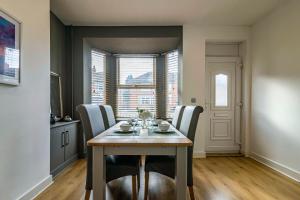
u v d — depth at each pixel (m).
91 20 3.96
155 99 5.00
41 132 2.62
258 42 4.09
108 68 4.96
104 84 4.89
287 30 3.25
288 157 3.23
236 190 2.62
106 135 2.09
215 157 4.32
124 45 4.60
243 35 4.36
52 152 2.99
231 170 3.45
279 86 3.45
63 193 2.51
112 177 2.04
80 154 4.13
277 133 3.50
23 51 2.24
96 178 1.80
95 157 1.80
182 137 1.99
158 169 2.18
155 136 2.04
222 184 2.82
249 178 3.06
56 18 3.79
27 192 2.29
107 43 4.49
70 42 4.21
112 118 3.53
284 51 3.32
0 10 1.85
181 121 2.71
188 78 4.30
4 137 1.93
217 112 4.69
